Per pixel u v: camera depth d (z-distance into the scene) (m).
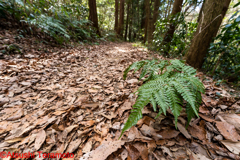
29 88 1.91
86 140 1.09
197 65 3.08
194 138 1.03
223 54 2.58
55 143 1.06
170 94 0.84
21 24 4.03
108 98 1.72
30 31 4.12
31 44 3.75
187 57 3.20
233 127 1.04
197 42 2.92
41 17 4.41
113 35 13.30
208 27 2.70
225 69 2.81
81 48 5.29
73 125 1.24
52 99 1.68
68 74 2.59
